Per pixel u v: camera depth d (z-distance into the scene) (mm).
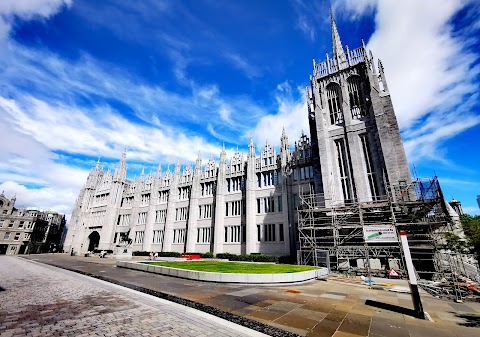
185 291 12984
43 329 6730
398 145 27844
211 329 6957
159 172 59844
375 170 29594
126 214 63281
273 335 7012
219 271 17844
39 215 95062
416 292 9367
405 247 10125
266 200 39906
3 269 23328
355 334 7320
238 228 42000
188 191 53031
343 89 35219
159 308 9055
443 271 20750
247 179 41656
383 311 9805
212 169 50312
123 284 14867
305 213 30703
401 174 26750
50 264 30250
